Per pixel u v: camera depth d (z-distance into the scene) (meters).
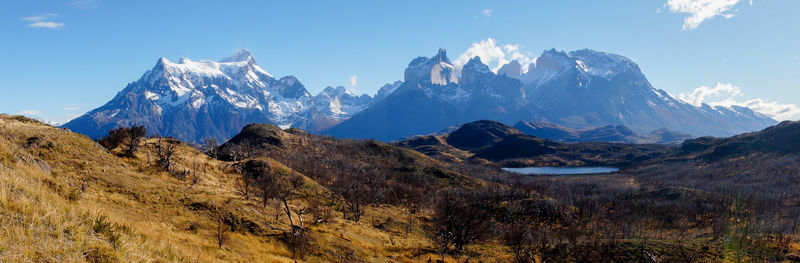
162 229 41.28
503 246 88.50
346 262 51.06
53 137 63.47
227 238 46.53
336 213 93.69
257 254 44.25
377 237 74.19
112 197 48.84
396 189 171.00
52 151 58.03
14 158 36.22
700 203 167.00
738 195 184.38
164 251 22.88
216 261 32.62
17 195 18.70
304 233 56.03
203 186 74.88
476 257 74.06
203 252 35.97
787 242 78.00
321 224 69.56
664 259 72.00
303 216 74.12
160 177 72.25
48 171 42.78
